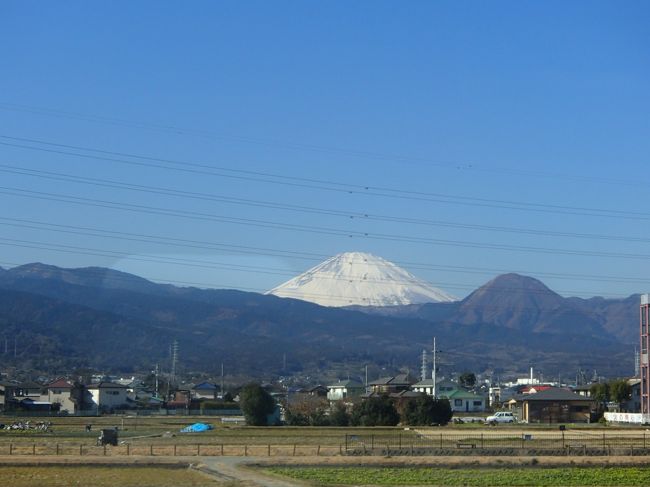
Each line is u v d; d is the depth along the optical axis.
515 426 131.50
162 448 86.56
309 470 70.81
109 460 75.75
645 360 140.75
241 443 93.25
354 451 83.94
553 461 77.31
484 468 73.75
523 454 83.44
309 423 134.75
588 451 85.44
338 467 73.38
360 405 135.75
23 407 174.00
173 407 190.12
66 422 134.00
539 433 110.56
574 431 116.38
